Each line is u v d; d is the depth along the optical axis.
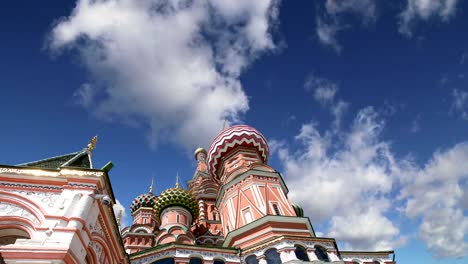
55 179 12.67
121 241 15.27
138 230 35.41
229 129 36.47
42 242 10.16
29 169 12.64
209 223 39.75
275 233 23.44
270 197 27.25
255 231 24.33
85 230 11.38
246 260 22.55
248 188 28.33
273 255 21.77
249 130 35.66
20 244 9.98
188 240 29.48
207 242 35.41
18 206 11.69
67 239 10.40
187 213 36.88
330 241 23.47
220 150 35.09
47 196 12.19
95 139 16.52
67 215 11.21
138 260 21.39
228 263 22.28
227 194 29.62
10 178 12.26
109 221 13.61
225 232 27.97
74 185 12.47
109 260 13.99
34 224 11.15
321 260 21.88
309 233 24.52
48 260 9.76
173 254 21.47
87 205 11.78
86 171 12.91
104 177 13.11
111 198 14.06
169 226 32.28
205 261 21.83
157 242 29.42
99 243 12.95
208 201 44.44
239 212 27.06
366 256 28.73
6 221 11.30
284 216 24.61
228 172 33.06
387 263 28.55
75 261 10.34
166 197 37.31
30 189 12.24
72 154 15.62
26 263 9.59
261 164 30.88
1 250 9.70
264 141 35.97
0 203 11.59
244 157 33.62
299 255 21.72
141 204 41.56
